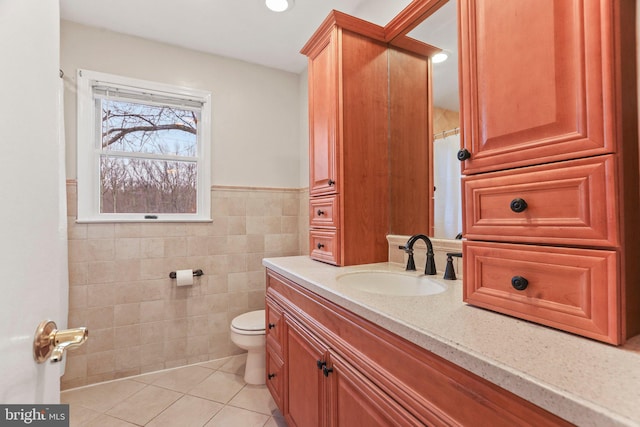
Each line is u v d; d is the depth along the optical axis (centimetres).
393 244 157
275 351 158
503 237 74
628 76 58
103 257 196
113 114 207
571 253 61
